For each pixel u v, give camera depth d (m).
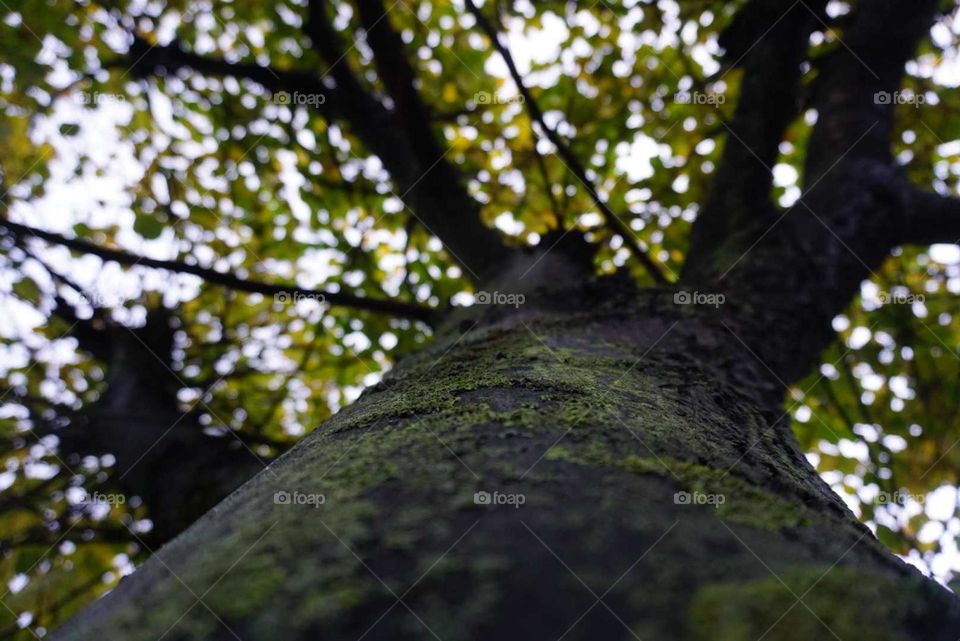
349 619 0.60
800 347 2.59
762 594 0.63
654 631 0.58
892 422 5.34
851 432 4.82
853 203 3.12
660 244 5.14
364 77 4.92
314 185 5.02
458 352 1.97
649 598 0.62
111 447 3.58
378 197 5.09
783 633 0.59
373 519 0.75
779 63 2.94
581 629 0.58
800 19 2.89
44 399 4.09
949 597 0.76
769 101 2.98
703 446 1.13
